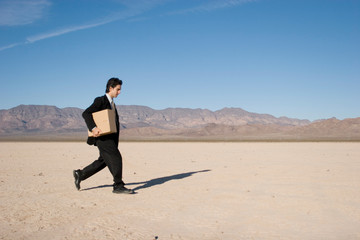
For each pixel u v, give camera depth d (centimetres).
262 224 518
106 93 751
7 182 943
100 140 745
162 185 884
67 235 462
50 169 1304
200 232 478
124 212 589
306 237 455
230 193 764
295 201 679
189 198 709
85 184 905
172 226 507
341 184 889
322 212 591
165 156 2162
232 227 502
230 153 2512
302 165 1420
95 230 485
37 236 459
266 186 859
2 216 559
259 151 2833
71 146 4597
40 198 709
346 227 502
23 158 1953
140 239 446
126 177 1060
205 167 1362
